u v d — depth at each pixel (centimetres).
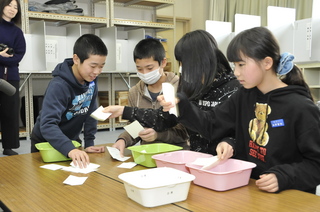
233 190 87
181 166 99
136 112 134
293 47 349
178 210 74
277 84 100
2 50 285
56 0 437
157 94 180
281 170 86
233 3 628
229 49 97
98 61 145
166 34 658
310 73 436
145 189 75
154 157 107
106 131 477
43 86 486
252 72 94
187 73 127
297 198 80
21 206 79
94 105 170
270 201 78
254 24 388
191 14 680
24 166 119
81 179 100
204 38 127
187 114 107
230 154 99
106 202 80
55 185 95
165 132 153
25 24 408
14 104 300
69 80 146
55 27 492
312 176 88
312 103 94
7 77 292
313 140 89
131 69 492
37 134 164
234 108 112
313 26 322
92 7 518
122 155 131
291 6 527
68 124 159
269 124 99
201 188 90
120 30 556
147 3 541
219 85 130
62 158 128
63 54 451
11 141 304
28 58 414
